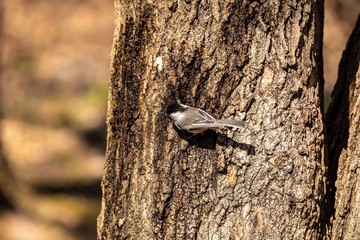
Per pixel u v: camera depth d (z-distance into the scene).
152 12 9.39
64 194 26.42
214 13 9.26
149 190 9.39
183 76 9.34
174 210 9.28
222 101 9.33
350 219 9.21
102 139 30.41
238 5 9.23
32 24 36.78
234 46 9.29
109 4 39.22
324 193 9.36
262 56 9.28
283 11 9.30
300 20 9.34
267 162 9.20
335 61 25.17
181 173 9.30
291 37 9.32
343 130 9.98
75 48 36.78
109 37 37.75
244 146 9.24
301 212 9.15
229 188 9.23
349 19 25.52
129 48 9.54
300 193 9.14
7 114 32.09
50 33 37.06
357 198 9.17
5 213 24.47
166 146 9.37
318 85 9.59
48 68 34.97
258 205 9.17
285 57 9.27
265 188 9.17
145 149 9.47
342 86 10.19
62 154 29.27
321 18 9.91
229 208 9.20
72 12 38.47
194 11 9.26
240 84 9.31
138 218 9.45
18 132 30.72
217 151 9.27
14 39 35.84
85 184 27.11
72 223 24.58
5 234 23.30
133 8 9.48
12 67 34.81
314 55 9.48
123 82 9.60
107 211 9.74
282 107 9.26
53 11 37.97
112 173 9.71
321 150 9.38
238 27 9.27
